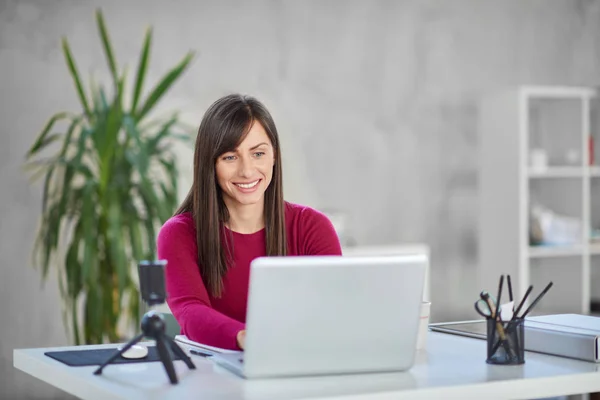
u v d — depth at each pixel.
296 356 2.00
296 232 2.79
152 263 2.07
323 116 6.17
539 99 6.59
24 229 5.27
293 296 1.95
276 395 1.83
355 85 6.27
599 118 6.55
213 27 5.80
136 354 2.23
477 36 6.69
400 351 2.07
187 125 5.71
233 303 2.65
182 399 1.79
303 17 6.09
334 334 2.01
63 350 2.38
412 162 6.47
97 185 4.79
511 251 6.16
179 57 5.70
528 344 2.37
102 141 4.77
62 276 5.32
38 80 5.30
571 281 6.47
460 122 6.63
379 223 6.36
